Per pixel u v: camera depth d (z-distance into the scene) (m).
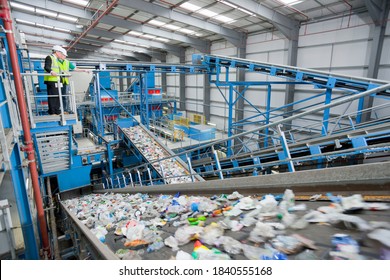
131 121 10.59
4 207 2.39
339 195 2.04
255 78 13.24
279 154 5.83
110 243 2.33
